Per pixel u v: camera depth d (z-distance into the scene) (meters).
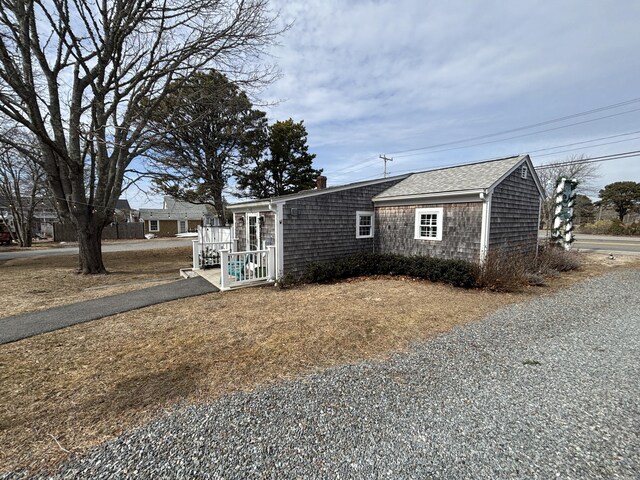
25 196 25.58
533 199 10.62
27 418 2.65
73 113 9.68
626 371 3.41
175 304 6.50
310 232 9.30
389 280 8.92
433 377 3.31
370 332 4.71
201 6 9.30
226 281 7.78
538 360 3.71
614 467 2.04
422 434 2.39
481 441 2.31
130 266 12.96
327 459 2.13
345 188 10.16
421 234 9.90
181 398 2.94
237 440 2.34
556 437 2.35
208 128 17.41
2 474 2.02
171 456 2.17
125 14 9.11
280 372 3.46
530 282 7.95
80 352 4.08
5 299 7.04
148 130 10.61
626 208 34.47
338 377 3.32
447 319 5.32
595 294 7.02
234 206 11.33
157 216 35.12
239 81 10.94
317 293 7.40
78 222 10.14
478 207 8.42
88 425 2.54
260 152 21.02
